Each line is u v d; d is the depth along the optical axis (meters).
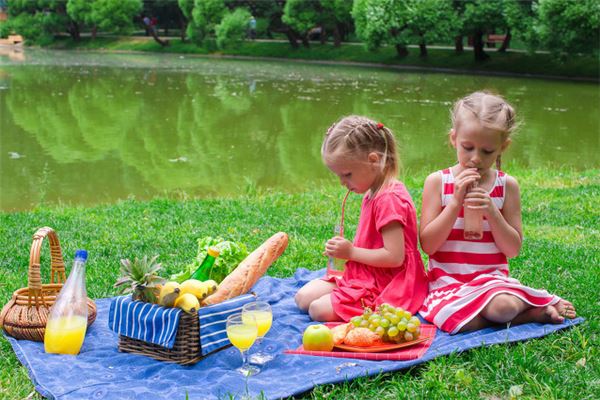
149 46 46.56
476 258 4.19
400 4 32.34
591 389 3.33
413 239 4.24
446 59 33.88
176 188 9.88
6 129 14.90
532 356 3.62
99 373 3.54
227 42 41.25
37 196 9.45
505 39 33.59
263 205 7.86
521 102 19.88
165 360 3.70
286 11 39.44
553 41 28.08
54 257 4.25
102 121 16.17
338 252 4.11
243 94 21.56
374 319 3.81
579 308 4.46
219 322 3.78
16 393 3.42
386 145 4.18
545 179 9.45
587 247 6.01
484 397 3.32
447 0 32.44
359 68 33.25
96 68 31.14
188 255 5.93
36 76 26.64
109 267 5.59
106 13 47.72
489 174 4.22
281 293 4.75
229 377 3.40
